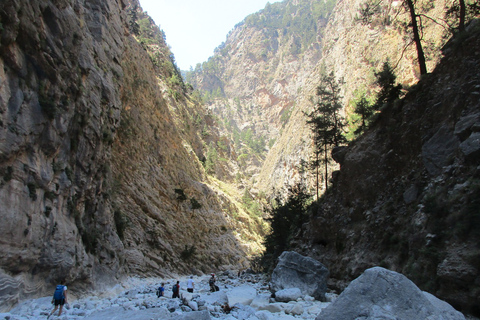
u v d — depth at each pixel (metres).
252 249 74.31
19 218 13.51
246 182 127.56
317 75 134.75
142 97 54.84
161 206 49.41
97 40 25.45
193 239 54.94
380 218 17.98
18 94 14.14
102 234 23.61
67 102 17.81
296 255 16.62
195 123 112.56
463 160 12.98
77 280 18.56
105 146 25.11
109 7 28.36
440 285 10.66
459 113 14.72
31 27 15.03
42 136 15.81
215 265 56.56
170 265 43.03
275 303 13.76
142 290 23.09
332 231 23.36
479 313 9.41
